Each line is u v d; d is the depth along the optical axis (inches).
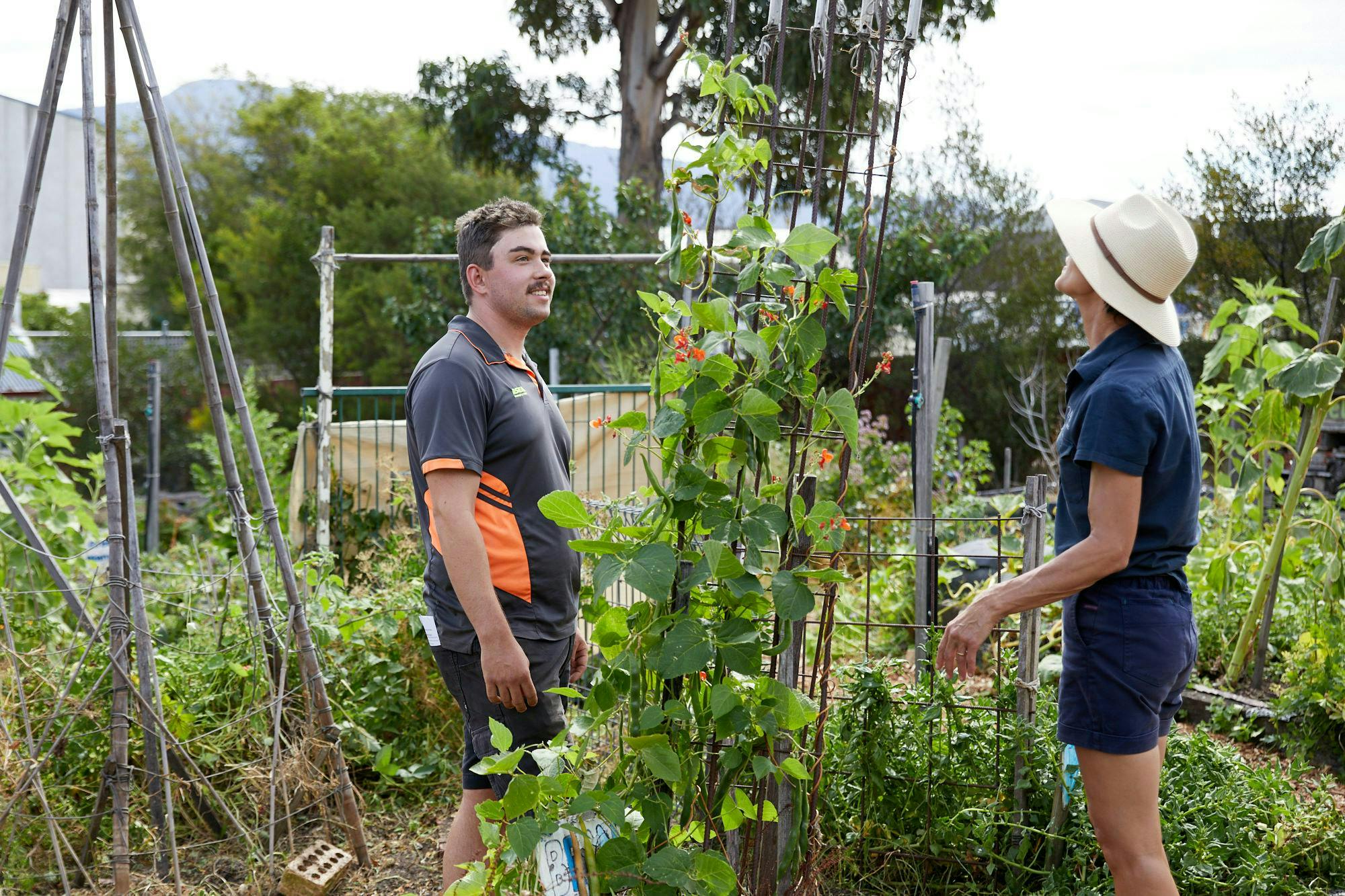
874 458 346.9
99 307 114.5
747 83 81.3
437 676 158.2
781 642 84.8
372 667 158.1
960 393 716.7
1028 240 730.2
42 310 771.4
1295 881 115.0
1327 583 176.4
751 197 86.0
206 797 128.8
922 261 523.5
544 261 105.0
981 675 179.3
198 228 123.7
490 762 74.4
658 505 81.8
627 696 81.7
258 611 130.1
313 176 993.5
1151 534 86.3
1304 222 569.9
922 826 121.0
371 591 194.1
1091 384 88.4
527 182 720.3
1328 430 346.9
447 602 99.9
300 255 942.4
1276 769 145.7
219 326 124.3
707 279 81.6
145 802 129.4
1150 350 87.9
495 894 79.6
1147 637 85.5
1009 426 692.1
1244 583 198.5
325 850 123.4
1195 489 88.1
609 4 636.7
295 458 239.5
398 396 242.7
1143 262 85.9
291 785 128.4
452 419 94.7
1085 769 89.3
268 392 926.4
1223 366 476.4
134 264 1144.2
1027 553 117.0
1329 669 154.9
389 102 1093.8
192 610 143.7
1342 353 171.2
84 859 121.0
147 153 1141.7
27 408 188.5
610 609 83.0
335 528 238.2
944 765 121.3
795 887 93.1
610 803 73.5
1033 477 116.5
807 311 80.4
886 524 302.8
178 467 724.7
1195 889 111.4
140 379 714.2
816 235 77.6
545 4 637.9
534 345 483.5
